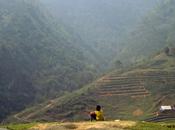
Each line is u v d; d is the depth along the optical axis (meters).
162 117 107.12
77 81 187.12
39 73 182.38
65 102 131.00
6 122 132.50
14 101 157.25
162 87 125.44
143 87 128.62
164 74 132.38
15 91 162.50
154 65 144.88
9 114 149.62
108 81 137.62
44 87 173.75
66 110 126.94
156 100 119.12
